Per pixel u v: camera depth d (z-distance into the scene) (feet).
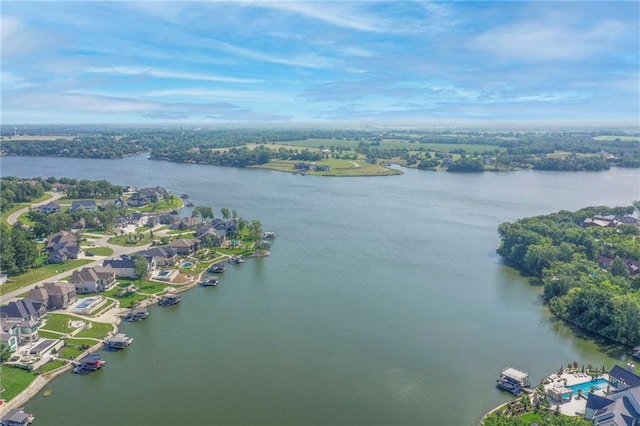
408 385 359.25
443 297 526.16
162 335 434.30
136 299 512.63
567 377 371.56
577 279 529.45
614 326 434.71
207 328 447.83
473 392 352.49
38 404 333.83
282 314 478.18
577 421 292.61
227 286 556.51
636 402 302.66
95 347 410.72
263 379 363.35
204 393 345.31
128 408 328.08
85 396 342.64
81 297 512.63
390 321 464.24
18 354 390.01
